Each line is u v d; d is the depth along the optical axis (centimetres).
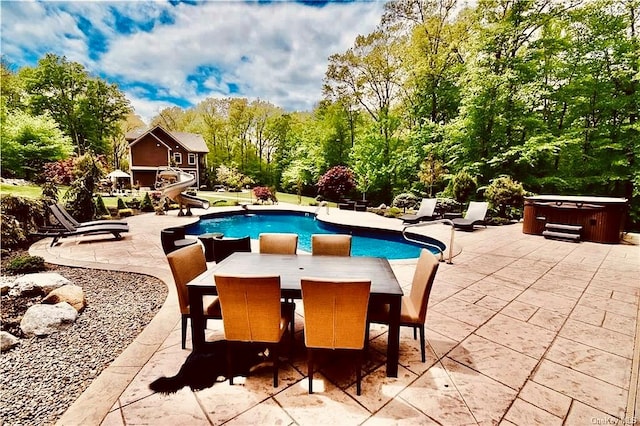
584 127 1195
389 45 1581
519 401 197
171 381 216
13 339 268
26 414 189
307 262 282
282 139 2762
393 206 1363
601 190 1235
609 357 247
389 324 218
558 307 344
